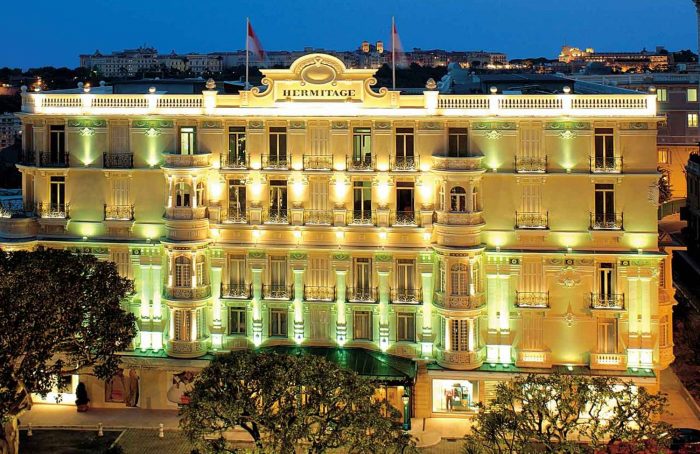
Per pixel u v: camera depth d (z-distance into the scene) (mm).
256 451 44375
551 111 61906
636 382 60812
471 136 62500
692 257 105625
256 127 64188
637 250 61594
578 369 62250
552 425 44375
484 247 62531
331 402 45219
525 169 62125
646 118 60906
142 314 65938
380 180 63438
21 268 53375
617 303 62094
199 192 64688
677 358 73500
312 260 64812
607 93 68125
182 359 64500
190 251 64062
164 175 65125
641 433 43844
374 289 64188
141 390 65688
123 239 65750
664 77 137125
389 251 63469
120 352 64812
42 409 65562
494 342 63344
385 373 60500
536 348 63000
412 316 64375
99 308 56188
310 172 63656
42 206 66438
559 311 62750
